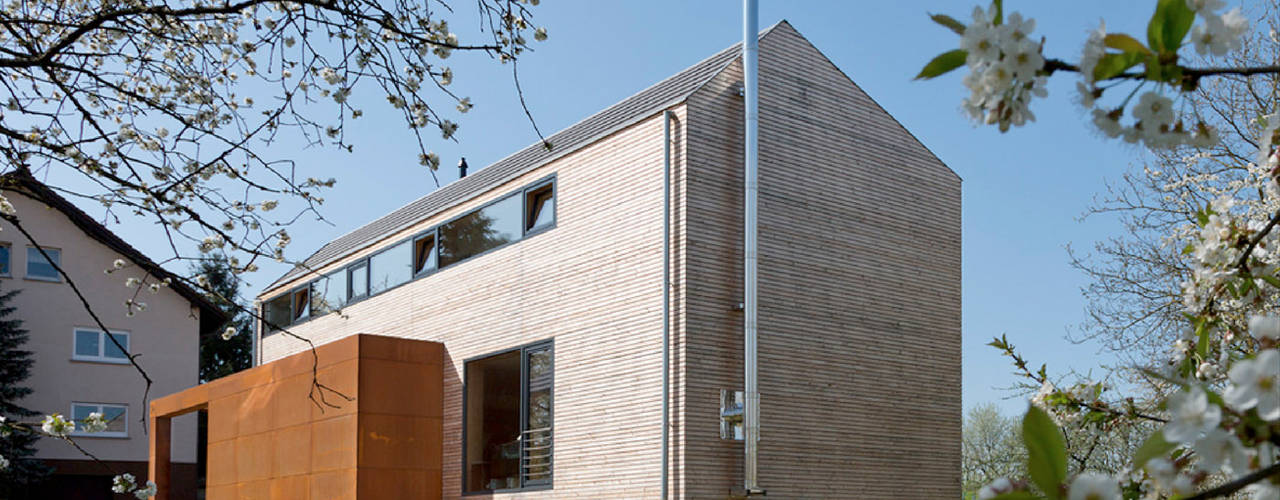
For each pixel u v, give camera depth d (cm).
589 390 1436
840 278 1464
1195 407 133
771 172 1411
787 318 1387
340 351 1634
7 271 2570
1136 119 155
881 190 1551
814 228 1445
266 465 1783
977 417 2592
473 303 1681
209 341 4047
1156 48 153
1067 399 347
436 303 1762
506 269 1625
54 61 505
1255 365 130
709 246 1352
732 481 1319
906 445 1493
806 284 1419
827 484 1385
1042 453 137
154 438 2248
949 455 1549
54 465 2547
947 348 1586
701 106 1379
